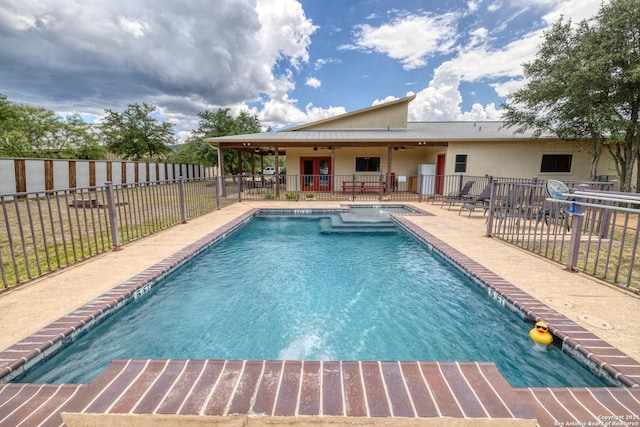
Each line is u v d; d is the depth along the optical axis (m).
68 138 19.33
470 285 3.61
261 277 4.09
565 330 2.24
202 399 1.52
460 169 12.17
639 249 4.62
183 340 2.60
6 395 1.63
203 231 5.75
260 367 1.79
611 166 11.86
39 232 5.96
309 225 7.59
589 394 1.66
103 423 1.41
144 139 21.47
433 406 1.47
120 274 3.43
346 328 2.81
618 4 7.39
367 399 1.52
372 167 14.90
